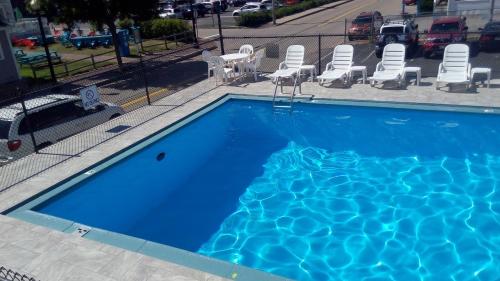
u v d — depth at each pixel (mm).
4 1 21625
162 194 8930
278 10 43000
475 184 8164
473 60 15484
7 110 10008
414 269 6168
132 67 22766
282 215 7836
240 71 14648
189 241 7344
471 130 10055
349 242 6898
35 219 6664
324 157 9836
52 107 10406
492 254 6355
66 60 26094
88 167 8586
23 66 24438
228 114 12312
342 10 45719
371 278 6070
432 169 8820
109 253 5617
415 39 19062
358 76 13922
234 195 8688
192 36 30531
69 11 21062
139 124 10898
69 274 5238
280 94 12609
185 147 10664
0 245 5957
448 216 7312
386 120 10992
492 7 19469
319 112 11789
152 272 5164
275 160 9953
